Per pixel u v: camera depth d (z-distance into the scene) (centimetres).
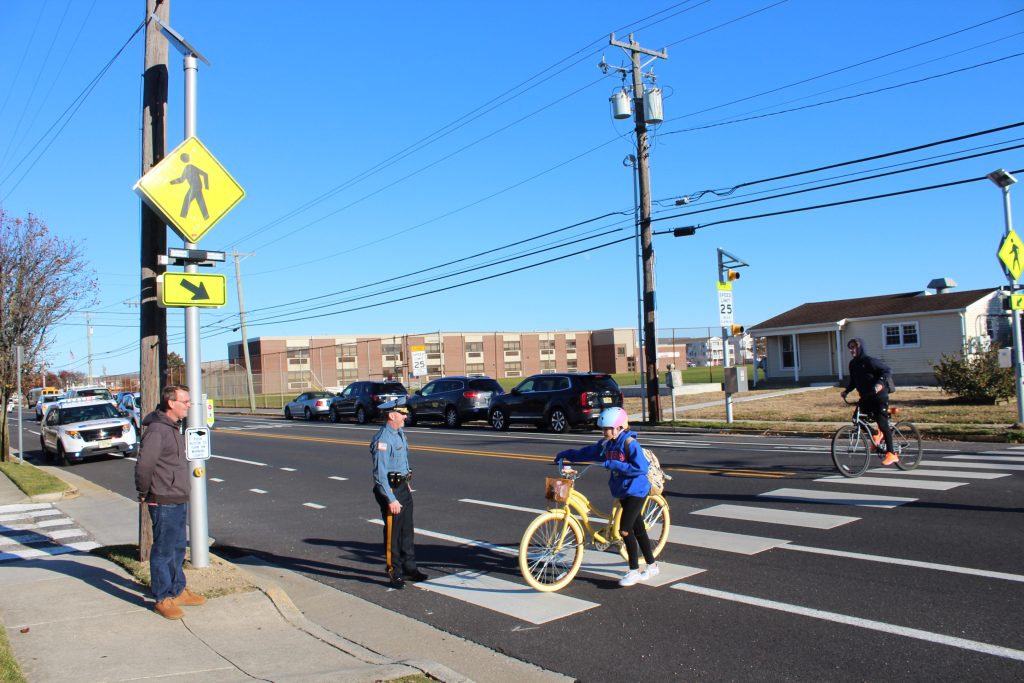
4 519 1164
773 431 1945
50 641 567
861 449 1172
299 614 636
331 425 3216
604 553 803
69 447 2072
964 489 1020
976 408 2175
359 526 1047
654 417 2286
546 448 1800
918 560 705
